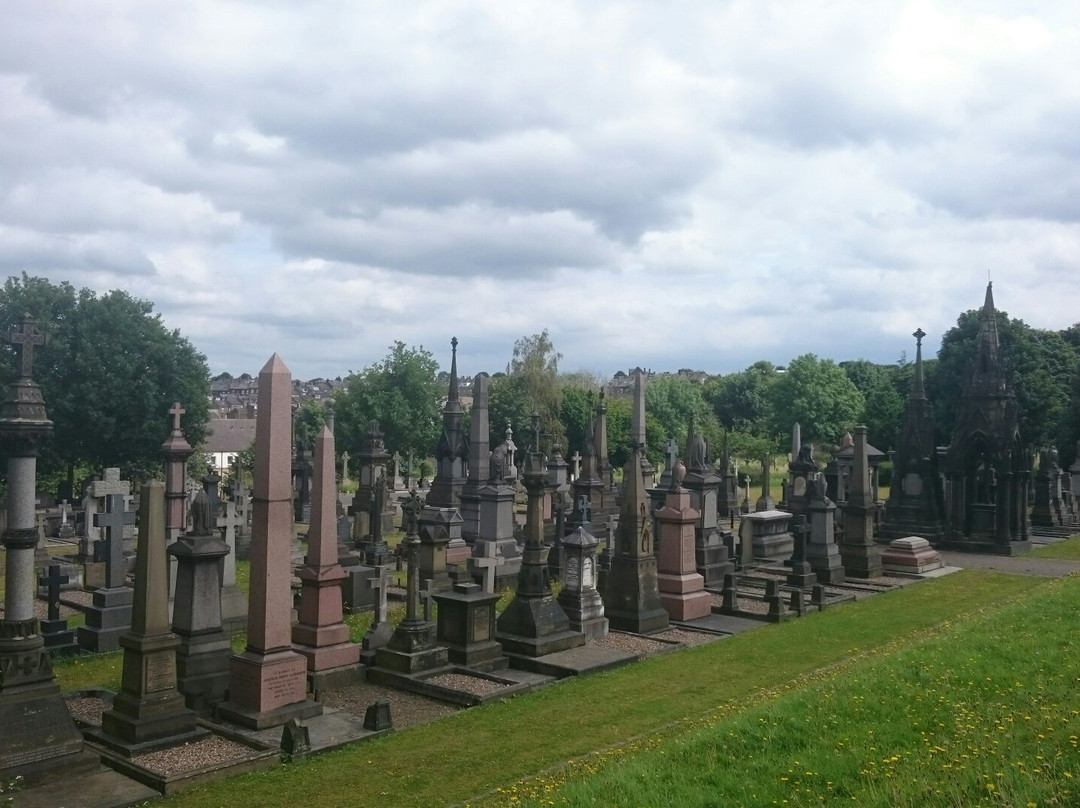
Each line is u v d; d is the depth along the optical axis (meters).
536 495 20.30
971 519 41.50
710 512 31.31
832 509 31.62
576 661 18.89
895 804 9.13
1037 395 69.62
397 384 78.00
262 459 15.30
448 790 12.09
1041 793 8.90
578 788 10.67
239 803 11.70
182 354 60.16
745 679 18.02
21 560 12.38
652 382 107.88
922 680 14.14
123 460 58.16
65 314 55.91
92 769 12.46
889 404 83.00
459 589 19.30
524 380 85.75
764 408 118.62
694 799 9.79
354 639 20.86
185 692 15.33
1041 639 16.69
